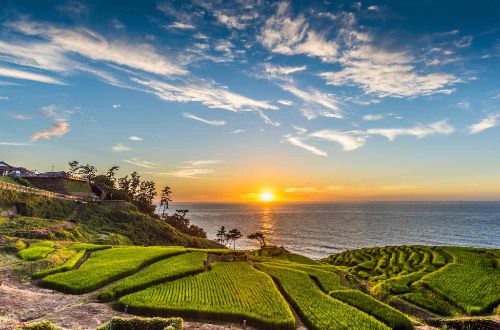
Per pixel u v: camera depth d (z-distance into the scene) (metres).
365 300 39.44
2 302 30.91
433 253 75.06
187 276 46.81
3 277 38.91
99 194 133.12
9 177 103.50
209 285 42.16
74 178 118.62
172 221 165.88
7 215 70.44
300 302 37.75
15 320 26.31
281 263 64.69
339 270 60.81
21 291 35.31
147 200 160.38
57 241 61.56
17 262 44.12
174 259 55.94
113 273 43.22
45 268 43.94
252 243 196.75
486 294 45.50
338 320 32.47
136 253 57.16
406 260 74.06
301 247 170.75
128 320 25.78
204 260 56.34
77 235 71.38
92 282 39.28
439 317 41.00
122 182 159.62
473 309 41.03
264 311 33.31
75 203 96.12
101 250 59.25
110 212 101.62
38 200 82.94
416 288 49.84
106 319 30.33
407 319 33.81
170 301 34.88
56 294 36.53
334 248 167.12
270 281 44.72
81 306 33.25
